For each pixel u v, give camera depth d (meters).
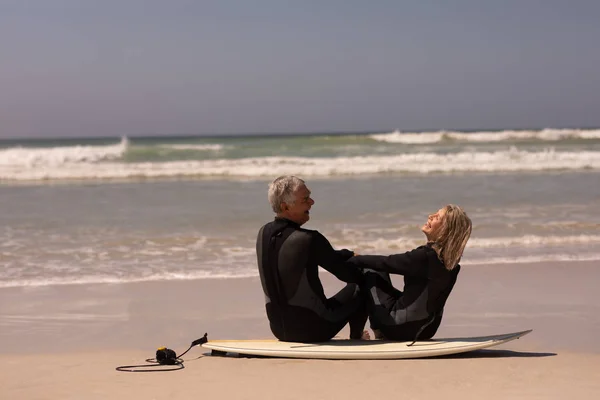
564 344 8.52
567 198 23.89
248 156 47.72
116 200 24.56
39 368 7.36
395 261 7.69
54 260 14.16
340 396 6.18
